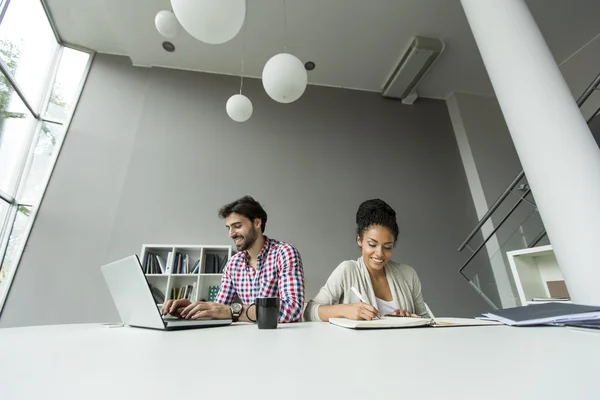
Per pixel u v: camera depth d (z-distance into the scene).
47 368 0.27
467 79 3.41
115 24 2.64
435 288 2.71
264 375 0.24
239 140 2.95
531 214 2.04
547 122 0.94
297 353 0.34
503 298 1.97
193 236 2.52
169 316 0.82
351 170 3.06
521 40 1.08
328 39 2.85
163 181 2.66
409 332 0.52
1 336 0.53
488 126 3.46
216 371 0.25
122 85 2.97
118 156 2.71
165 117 2.90
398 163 3.21
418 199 3.08
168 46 2.86
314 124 3.18
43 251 2.33
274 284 1.21
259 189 2.80
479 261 2.21
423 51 2.87
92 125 2.78
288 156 2.98
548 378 0.21
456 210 3.10
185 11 0.76
